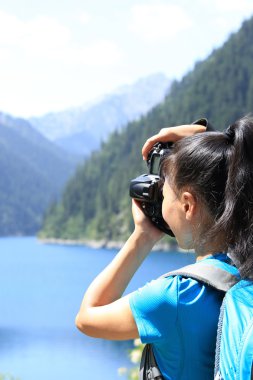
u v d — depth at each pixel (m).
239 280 1.70
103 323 1.77
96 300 1.85
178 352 1.69
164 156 1.88
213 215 1.76
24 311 69.25
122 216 175.50
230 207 1.71
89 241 189.62
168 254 123.31
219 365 1.60
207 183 1.75
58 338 50.69
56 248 192.00
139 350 6.31
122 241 173.12
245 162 1.72
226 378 1.57
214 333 1.68
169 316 1.68
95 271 116.12
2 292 88.94
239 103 189.50
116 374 34.41
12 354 43.59
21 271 120.25
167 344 1.70
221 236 1.75
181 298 1.68
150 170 1.99
